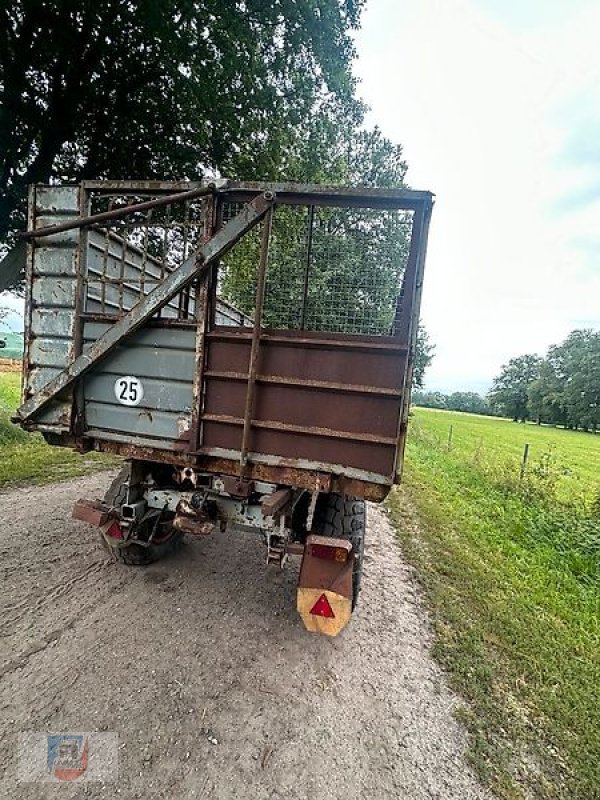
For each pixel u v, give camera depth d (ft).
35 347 9.74
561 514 24.95
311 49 29.43
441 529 20.29
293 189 8.14
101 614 10.09
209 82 25.66
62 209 9.39
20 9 22.41
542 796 6.92
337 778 6.68
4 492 18.08
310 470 8.28
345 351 8.04
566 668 10.35
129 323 8.82
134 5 22.33
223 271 11.49
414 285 7.72
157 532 12.30
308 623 8.21
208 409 8.80
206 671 8.63
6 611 9.81
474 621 12.04
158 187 8.87
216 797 6.12
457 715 8.38
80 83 25.55
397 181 61.77
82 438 9.80
